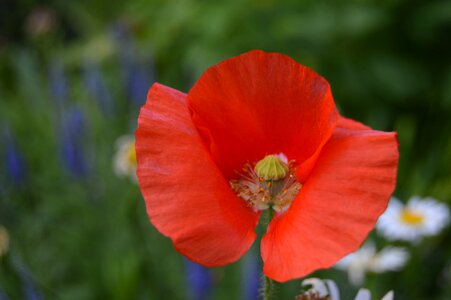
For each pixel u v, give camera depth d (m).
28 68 1.00
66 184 0.75
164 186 0.31
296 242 0.30
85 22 1.25
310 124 0.33
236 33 0.93
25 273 0.50
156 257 0.63
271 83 0.33
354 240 0.30
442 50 0.95
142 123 0.32
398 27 0.94
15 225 0.73
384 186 0.30
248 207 0.33
